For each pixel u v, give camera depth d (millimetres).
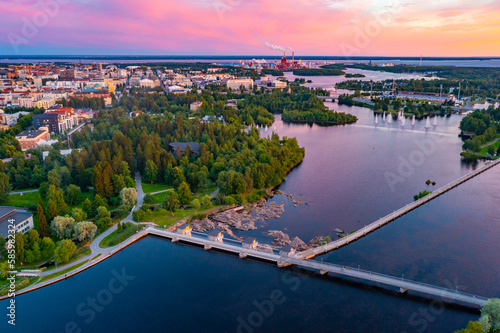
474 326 188625
